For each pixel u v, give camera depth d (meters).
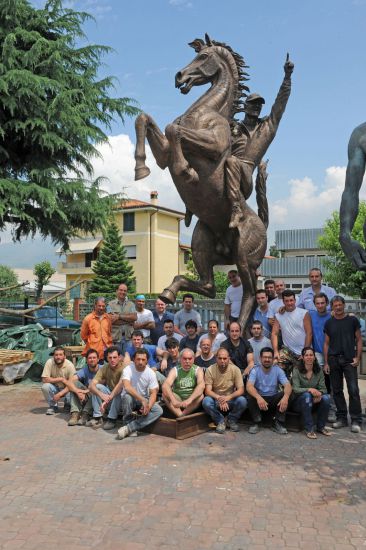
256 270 7.29
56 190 12.59
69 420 6.33
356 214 4.88
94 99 13.51
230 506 3.80
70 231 14.02
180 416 5.88
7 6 12.06
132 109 14.11
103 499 3.92
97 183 13.84
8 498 3.94
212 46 7.21
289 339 6.66
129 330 8.16
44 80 11.75
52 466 4.68
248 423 6.30
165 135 6.11
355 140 4.98
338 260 26.44
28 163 12.88
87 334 7.74
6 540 3.27
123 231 37.50
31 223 12.95
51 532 3.38
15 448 5.26
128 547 3.19
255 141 7.36
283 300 6.70
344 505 3.83
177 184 6.56
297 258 34.34
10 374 9.15
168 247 38.28
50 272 35.78
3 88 11.33
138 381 5.95
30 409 7.15
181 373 6.10
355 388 6.06
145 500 3.91
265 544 3.24
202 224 7.49
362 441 5.57
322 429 5.83
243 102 7.46
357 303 10.30
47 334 11.06
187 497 3.97
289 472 4.55
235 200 6.63
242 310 7.23
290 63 7.24
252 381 6.00
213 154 6.46
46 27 13.16
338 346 6.18
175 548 3.18
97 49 13.58
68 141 13.15
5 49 11.95
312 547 3.21
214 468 4.64
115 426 6.18
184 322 8.12
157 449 5.24
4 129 12.16
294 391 5.93
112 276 32.56
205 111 6.72
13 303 17.02
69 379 6.68
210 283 7.54
